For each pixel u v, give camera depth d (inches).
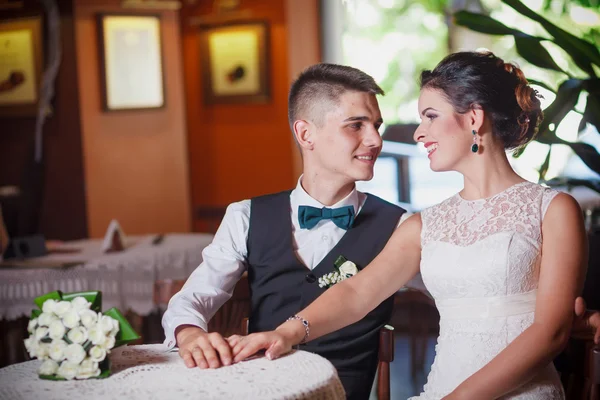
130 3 237.1
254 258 91.4
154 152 245.1
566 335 70.9
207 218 263.6
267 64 250.2
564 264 72.3
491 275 74.0
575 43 103.6
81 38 232.2
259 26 249.0
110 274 140.2
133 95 240.4
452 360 75.9
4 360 139.8
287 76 250.2
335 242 90.7
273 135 255.0
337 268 88.4
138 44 239.9
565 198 75.0
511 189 77.1
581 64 104.3
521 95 77.7
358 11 343.3
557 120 102.0
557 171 223.3
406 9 343.3
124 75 238.5
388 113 349.7
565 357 89.3
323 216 89.6
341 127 87.1
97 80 235.5
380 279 81.4
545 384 73.0
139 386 63.3
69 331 65.6
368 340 87.7
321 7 245.3
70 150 233.6
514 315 74.0
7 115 234.1
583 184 113.7
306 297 88.8
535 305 74.0
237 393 60.6
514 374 69.6
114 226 149.8
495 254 74.0
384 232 90.6
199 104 262.5
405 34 345.1
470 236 76.4
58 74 232.1
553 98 105.7
